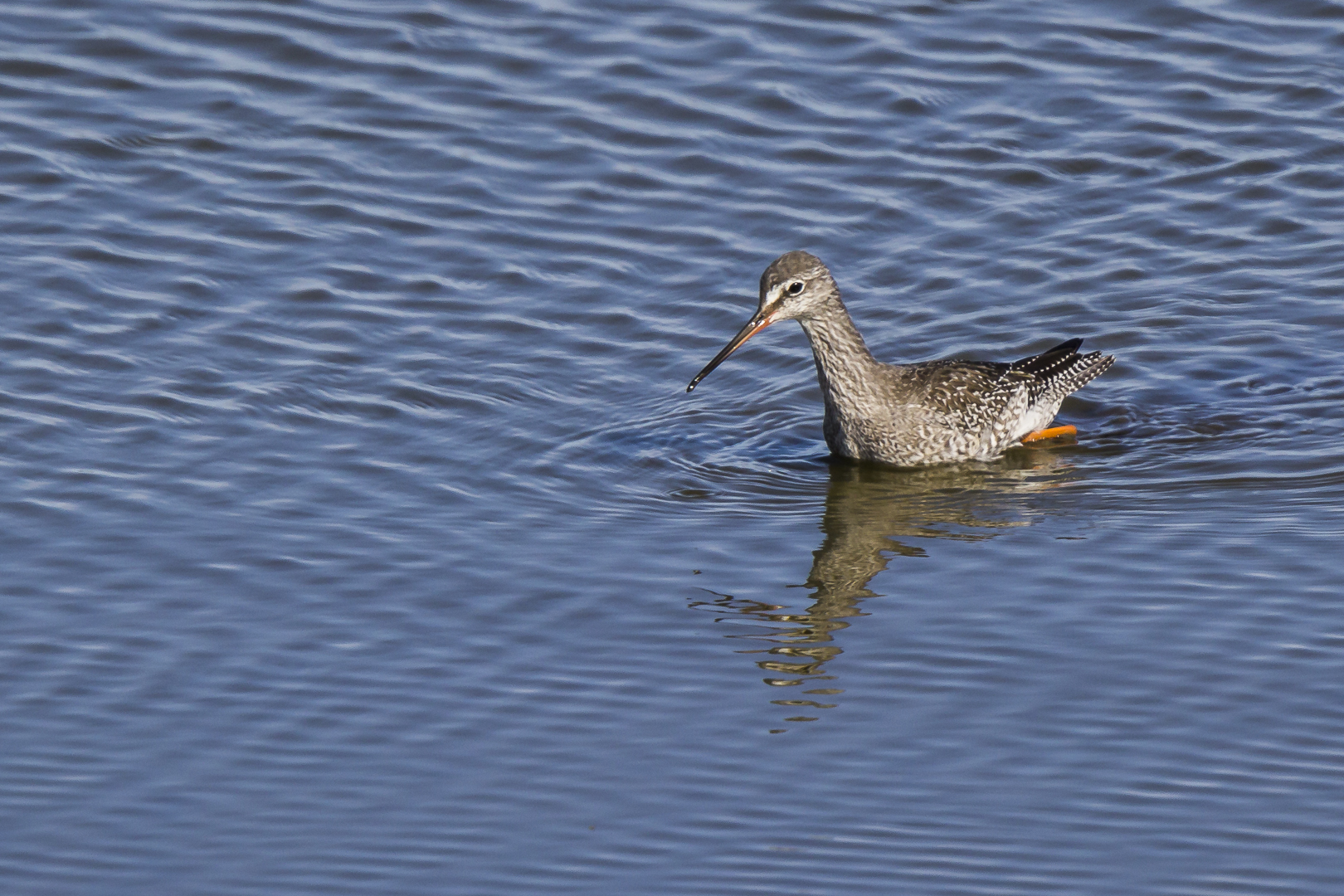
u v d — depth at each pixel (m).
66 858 10.79
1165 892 10.34
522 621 13.58
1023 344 18.52
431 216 20.42
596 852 10.80
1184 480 16.17
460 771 11.62
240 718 12.22
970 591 14.02
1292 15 23.59
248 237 19.95
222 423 16.81
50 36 23.09
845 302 19.19
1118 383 18.09
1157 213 20.47
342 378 17.73
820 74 22.66
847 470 16.88
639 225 20.33
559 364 18.23
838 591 14.09
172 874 10.63
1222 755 11.59
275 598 13.83
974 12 23.75
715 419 17.66
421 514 15.34
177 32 23.28
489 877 10.59
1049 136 21.62
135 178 20.86
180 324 18.48
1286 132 21.55
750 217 20.45
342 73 22.64
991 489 16.30
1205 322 18.83
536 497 15.82
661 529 15.30
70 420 16.73
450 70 22.73
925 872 10.56
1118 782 11.36
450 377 17.84
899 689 12.54
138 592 13.87
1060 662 12.79
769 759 11.70
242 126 21.77
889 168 21.17
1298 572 14.02
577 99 22.25
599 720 12.20
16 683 12.61
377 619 13.55
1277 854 10.63
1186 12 23.67
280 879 10.58
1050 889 10.38
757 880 10.52
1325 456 16.39
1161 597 13.73
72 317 18.48
